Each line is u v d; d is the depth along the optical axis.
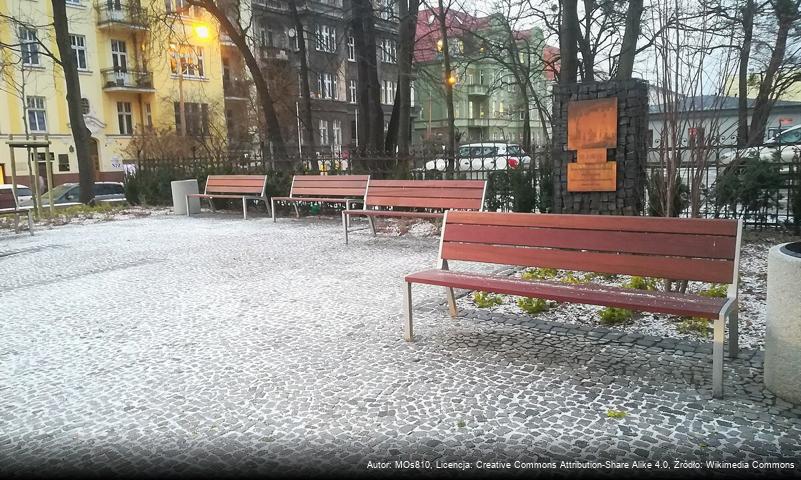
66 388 3.93
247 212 14.73
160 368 4.22
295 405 3.52
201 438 3.17
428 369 4.00
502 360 4.12
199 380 3.96
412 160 12.19
